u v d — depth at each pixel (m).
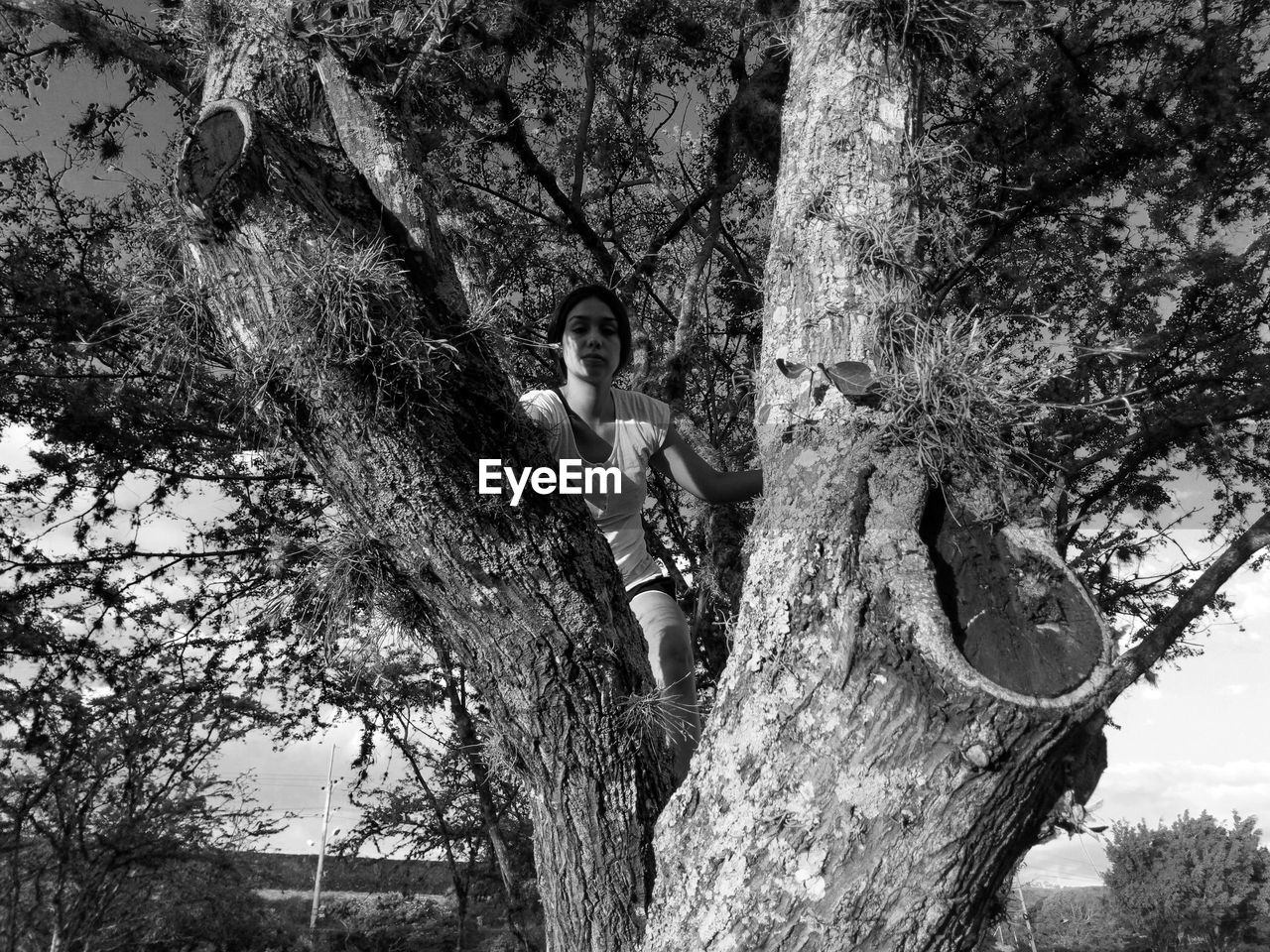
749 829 1.40
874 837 1.32
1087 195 7.22
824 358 1.66
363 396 1.62
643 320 6.98
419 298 1.68
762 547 1.57
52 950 11.38
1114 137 6.90
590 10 7.16
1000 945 4.61
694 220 7.38
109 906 12.33
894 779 1.32
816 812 1.35
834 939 1.33
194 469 8.10
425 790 11.50
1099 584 6.97
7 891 11.62
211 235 1.65
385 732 10.27
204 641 8.59
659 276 7.49
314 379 1.62
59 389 7.12
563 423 2.29
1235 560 2.68
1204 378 7.35
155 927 13.97
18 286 6.75
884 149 1.85
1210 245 7.30
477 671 1.83
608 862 1.73
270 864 16.97
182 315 1.75
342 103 2.04
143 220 1.79
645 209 8.33
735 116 6.41
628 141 8.02
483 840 12.01
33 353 7.18
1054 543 1.44
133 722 11.02
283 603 2.01
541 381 6.03
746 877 1.39
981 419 1.49
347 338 1.58
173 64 3.43
